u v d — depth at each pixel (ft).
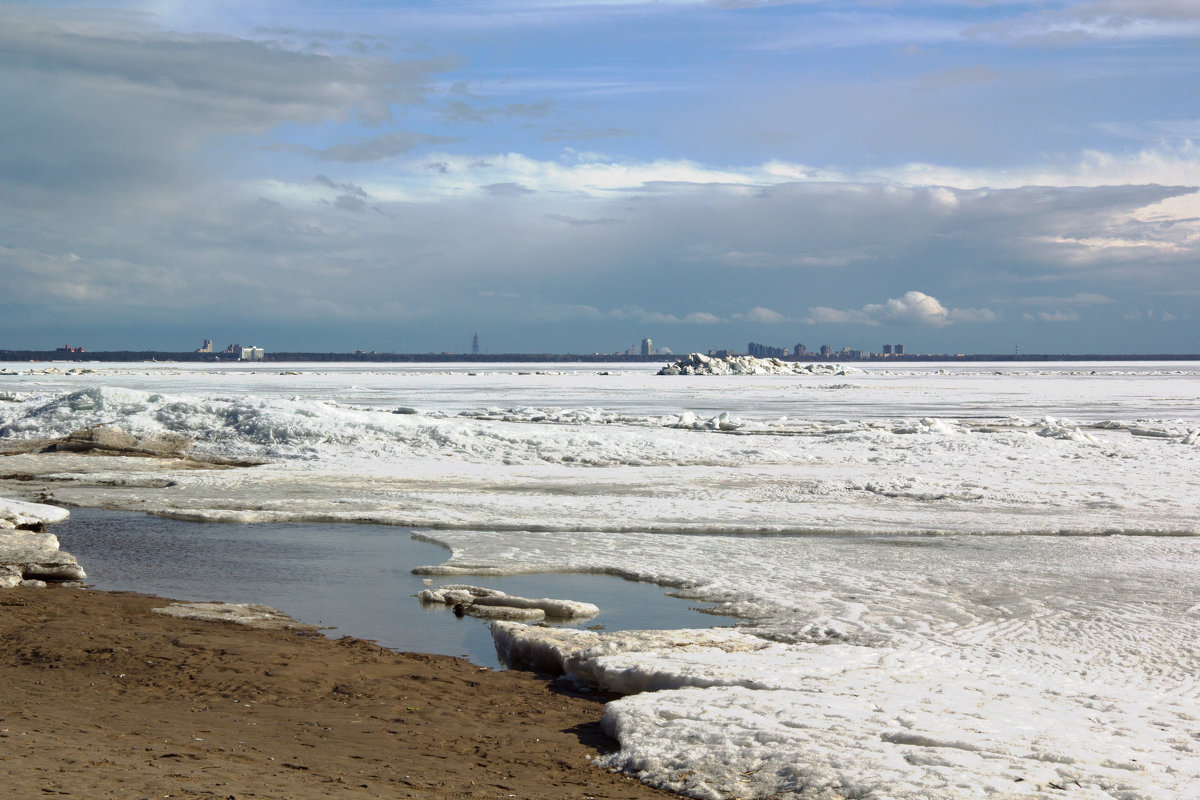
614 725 23.57
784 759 19.84
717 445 98.89
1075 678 29.25
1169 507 65.36
